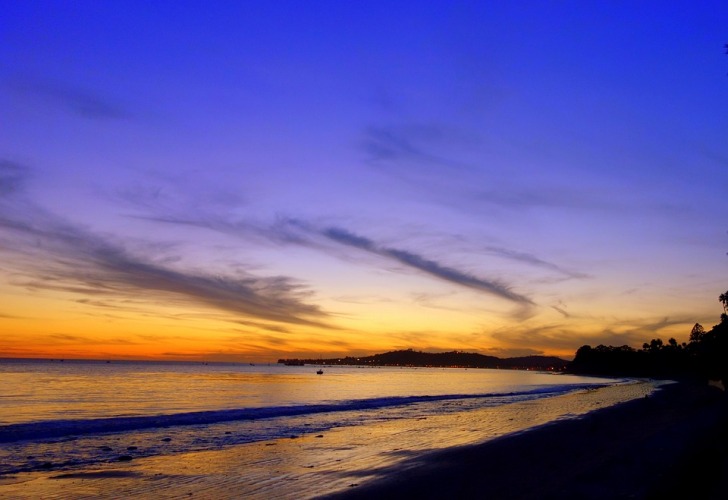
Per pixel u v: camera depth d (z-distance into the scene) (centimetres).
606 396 6812
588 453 2059
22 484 1622
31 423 3144
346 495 1449
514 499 1352
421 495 1435
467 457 2022
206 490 1535
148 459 2059
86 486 1595
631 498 1296
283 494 1477
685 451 1883
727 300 5962
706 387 8325
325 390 8125
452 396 6800
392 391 8200
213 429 3033
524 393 7850
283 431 2978
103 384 8444
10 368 17688
